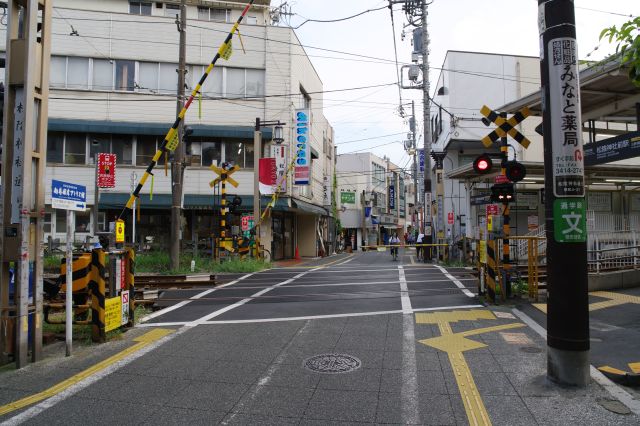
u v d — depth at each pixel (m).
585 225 5.08
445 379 5.34
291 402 4.74
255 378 5.46
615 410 4.42
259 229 21.92
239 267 18.20
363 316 8.82
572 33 5.15
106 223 23.36
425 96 23.56
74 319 8.20
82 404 4.74
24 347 5.99
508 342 6.84
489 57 27.55
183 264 18.73
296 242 30.81
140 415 4.46
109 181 14.83
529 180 22.11
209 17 27.72
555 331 5.11
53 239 22.70
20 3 6.34
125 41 23.94
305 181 24.97
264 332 7.67
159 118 24.00
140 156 23.78
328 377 5.46
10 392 5.09
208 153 24.34
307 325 8.13
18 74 6.07
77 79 23.53
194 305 10.33
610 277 11.73
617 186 23.45
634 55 5.30
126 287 8.00
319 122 34.22
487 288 9.99
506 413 4.41
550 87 5.18
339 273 17.05
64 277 9.27
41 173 6.32
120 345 6.92
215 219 24.55
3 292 6.11
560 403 4.60
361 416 4.39
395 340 7.04
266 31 25.16
